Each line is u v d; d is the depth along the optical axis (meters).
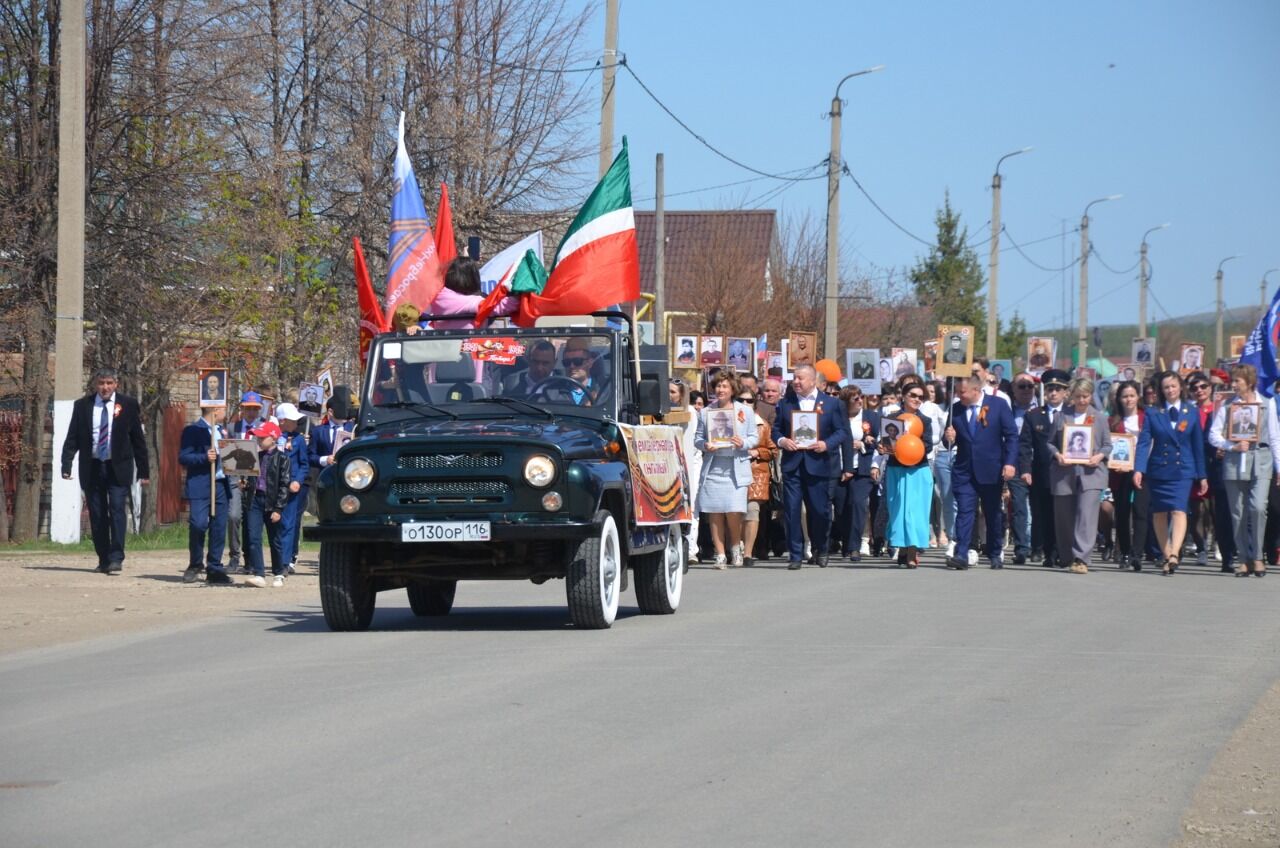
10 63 31.48
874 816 7.34
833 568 22.80
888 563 24.19
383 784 7.86
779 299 67.69
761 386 26.30
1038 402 28.58
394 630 14.56
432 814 7.27
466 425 14.20
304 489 20.47
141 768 8.27
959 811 7.46
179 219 33.00
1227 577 21.61
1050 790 7.95
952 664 12.09
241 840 6.80
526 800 7.55
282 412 20.25
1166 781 8.20
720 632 14.06
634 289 15.38
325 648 13.07
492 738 9.01
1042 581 20.30
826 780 8.05
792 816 7.30
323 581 14.11
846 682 11.11
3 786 7.89
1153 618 15.70
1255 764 8.62
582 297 15.16
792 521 22.77
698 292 67.25
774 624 14.77
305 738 9.02
